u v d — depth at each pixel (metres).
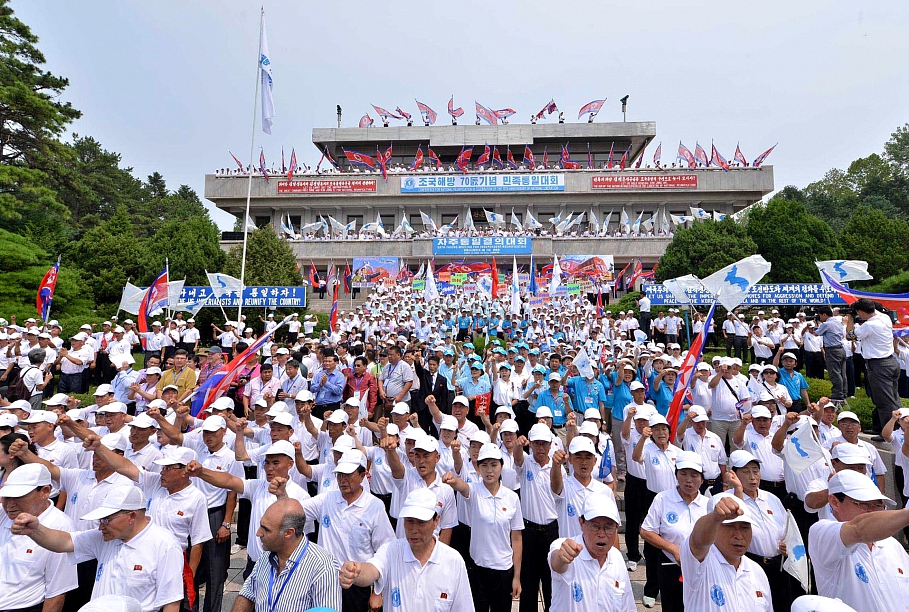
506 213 56.34
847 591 3.72
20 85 28.34
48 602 4.30
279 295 19.42
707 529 3.69
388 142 60.31
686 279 18.31
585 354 10.32
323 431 7.52
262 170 54.91
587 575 4.00
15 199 28.11
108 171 68.12
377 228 49.97
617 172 53.31
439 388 10.82
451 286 36.91
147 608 4.04
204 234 39.31
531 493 5.76
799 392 10.13
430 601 3.86
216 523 5.67
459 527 5.90
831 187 68.56
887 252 34.97
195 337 18.70
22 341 14.05
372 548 5.00
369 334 22.89
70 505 5.47
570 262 42.91
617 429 9.75
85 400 12.87
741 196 53.19
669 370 9.26
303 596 3.52
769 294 18.02
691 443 7.04
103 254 33.09
